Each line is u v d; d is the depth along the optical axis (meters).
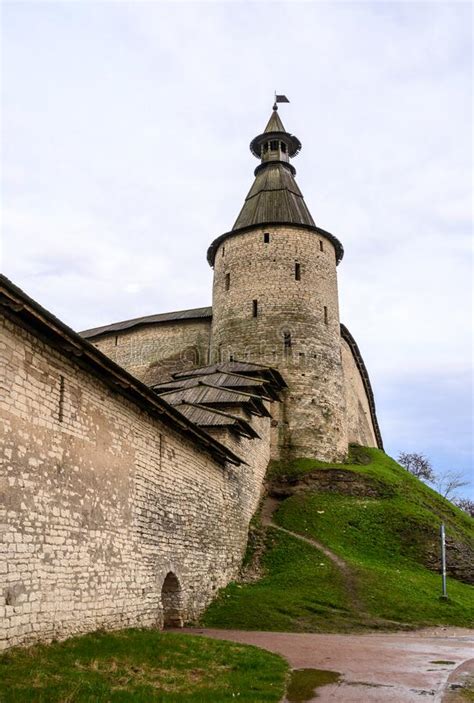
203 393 26.83
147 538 15.40
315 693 9.55
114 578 13.39
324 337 37.34
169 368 43.69
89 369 13.23
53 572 11.05
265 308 37.03
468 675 11.16
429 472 68.12
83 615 11.93
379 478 31.58
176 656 11.50
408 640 16.06
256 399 26.72
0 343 10.20
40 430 11.16
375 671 11.42
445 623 18.92
